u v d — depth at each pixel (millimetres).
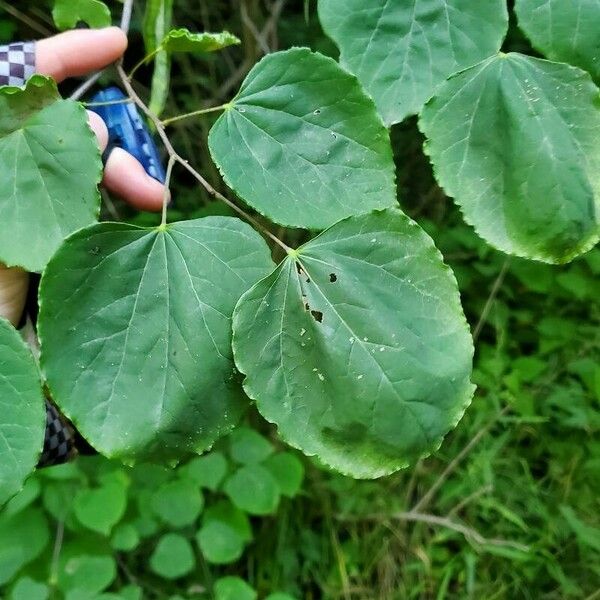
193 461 706
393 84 248
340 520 781
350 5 250
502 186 244
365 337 229
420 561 756
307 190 241
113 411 229
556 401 794
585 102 241
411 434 226
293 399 230
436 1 248
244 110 248
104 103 265
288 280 234
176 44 274
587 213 239
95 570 644
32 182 234
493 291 822
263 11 869
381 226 235
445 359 228
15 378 223
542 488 793
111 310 230
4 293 308
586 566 728
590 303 869
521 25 249
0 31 831
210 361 232
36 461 222
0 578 629
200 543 676
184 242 236
